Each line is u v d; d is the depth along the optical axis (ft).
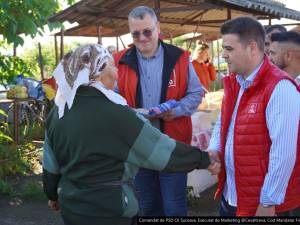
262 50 7.56
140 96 11.17
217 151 8.45
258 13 24.53
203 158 7.91
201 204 16.76
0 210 17.16
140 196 11.52
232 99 8.05
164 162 7.40
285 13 25.66
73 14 22.07
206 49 22.56
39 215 16.67
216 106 18.65
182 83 11.07
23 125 29.27
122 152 7.20
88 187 7.27
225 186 8.59
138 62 11.16
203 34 34.55
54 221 16.14
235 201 8.15
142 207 11.55
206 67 22.61
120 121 7.13
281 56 9.18
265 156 7.52
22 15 22.80
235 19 7.63
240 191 7.81
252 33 7.40
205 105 18.44
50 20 22.45
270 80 7.34
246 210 7.77
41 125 30.01
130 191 7.59
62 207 7.68
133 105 11.20
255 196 7.67
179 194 11.35
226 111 8.10
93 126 7.09
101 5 21.47
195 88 11.29
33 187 18.63
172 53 11.12
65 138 7.29
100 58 7.30
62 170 7.61
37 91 29.27
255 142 7.52
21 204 17.78
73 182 7.48
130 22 10.85
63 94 7.38
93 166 7.18
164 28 30.22
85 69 7.21
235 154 7.79
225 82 8.19
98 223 7.29
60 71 7.45
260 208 7.47
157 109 10.52
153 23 10.79
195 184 16.80
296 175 7.88
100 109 7.14
